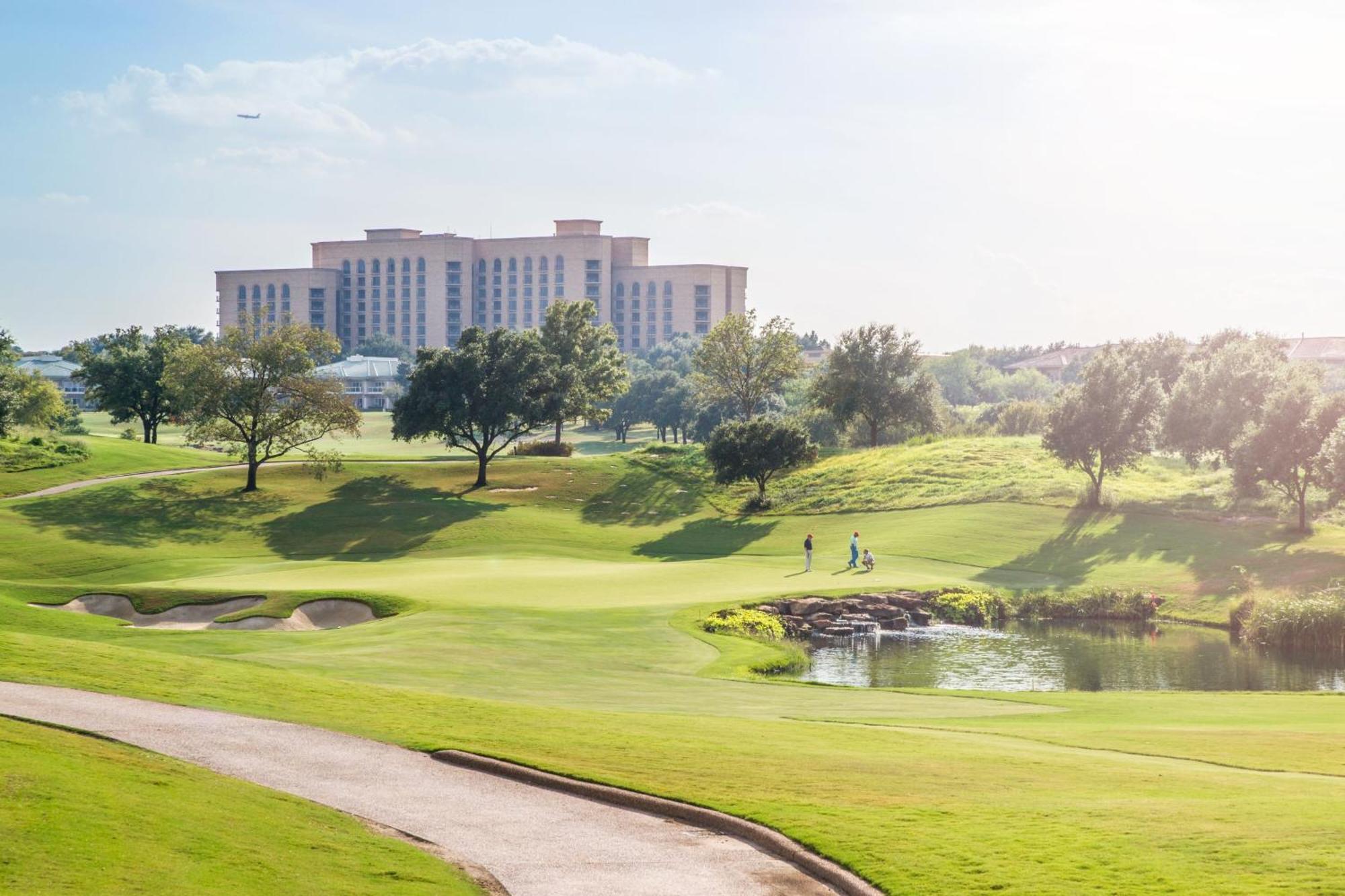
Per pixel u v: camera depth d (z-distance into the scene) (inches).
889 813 656.4
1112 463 3088.1
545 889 541.0
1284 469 2738.7
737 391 4992.6
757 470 3526.1
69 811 528.7
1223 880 522.3
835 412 4746.6
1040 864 557.9
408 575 2251.5
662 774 748.6
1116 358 3117.6
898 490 3494.1
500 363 3917.3
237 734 801.6
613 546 3161.9
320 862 531.5
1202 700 1250.0
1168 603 2284.7
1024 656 1806.1
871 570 2503.7
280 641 1481.3
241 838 544.7
